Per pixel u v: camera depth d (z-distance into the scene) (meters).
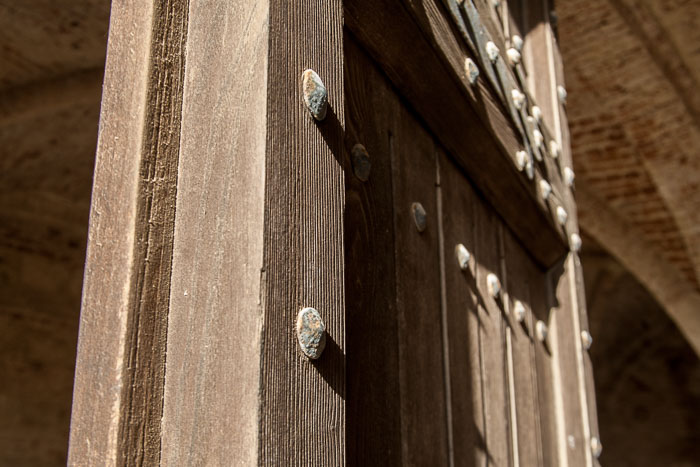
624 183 3.32
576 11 2.61
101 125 0.53
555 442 1.13
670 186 3.14
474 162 0.94
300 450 0.47
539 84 1.38
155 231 0.51
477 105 0.90
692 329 3.47
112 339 0.49
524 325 1.09
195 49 0.55
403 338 0.71
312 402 0.49
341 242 0.54
